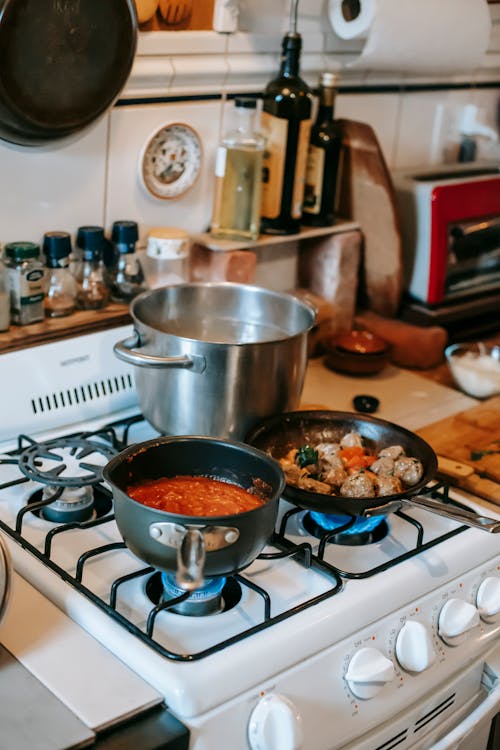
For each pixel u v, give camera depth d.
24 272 1.21
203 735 0.80
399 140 1.84
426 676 1.01
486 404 1.50
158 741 0.77
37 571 0.94
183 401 1.13
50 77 1.16
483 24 1.61
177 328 1.32
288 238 1.53
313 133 1.55
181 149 1.43
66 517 1.05
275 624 0.88
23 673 0.81
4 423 1.20
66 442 1.14
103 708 0.78
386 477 1.07
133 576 0.90
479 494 1.23
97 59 1.19
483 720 1.10
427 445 1.13
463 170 1.88
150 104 1.36
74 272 1.34
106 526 1.05
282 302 1.29
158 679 0.81
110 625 0.86
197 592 0.91
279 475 0.92
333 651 0.91
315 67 1.56
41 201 1.28
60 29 1.14
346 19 1.49
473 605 1.07
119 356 1.10
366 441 1.18
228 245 1.45
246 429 1.16
